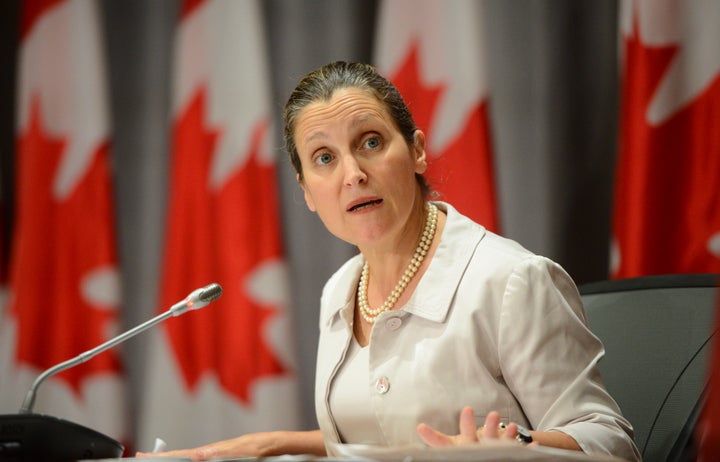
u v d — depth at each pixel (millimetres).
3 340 13305
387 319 6414
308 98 6594
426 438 4652
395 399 6191
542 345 5906
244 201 12516
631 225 10281
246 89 12641
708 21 10070
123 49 13211
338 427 6613
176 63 13000
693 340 6988
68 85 13297
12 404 13094
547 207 11125
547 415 5730
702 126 10039
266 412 12273
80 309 13055
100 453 5168
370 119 6391
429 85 11633
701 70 10086
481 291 6180
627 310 7484
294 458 4164
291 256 12422
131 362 12977
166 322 12789
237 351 12422
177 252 12750
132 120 13141
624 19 10531
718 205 9898
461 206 11352
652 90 10203
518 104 11273
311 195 6828
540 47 11188
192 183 12773
